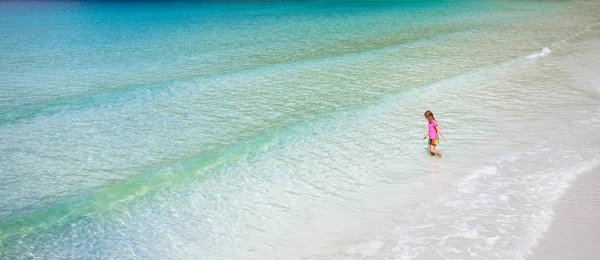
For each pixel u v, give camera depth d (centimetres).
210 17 4359
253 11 4853
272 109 1529
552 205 852
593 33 2956
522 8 4725
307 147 1211
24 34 3347
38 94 1742
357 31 3250
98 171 1116
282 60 2273
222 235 828
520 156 1095
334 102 1587
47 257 780
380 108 1504
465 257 711
